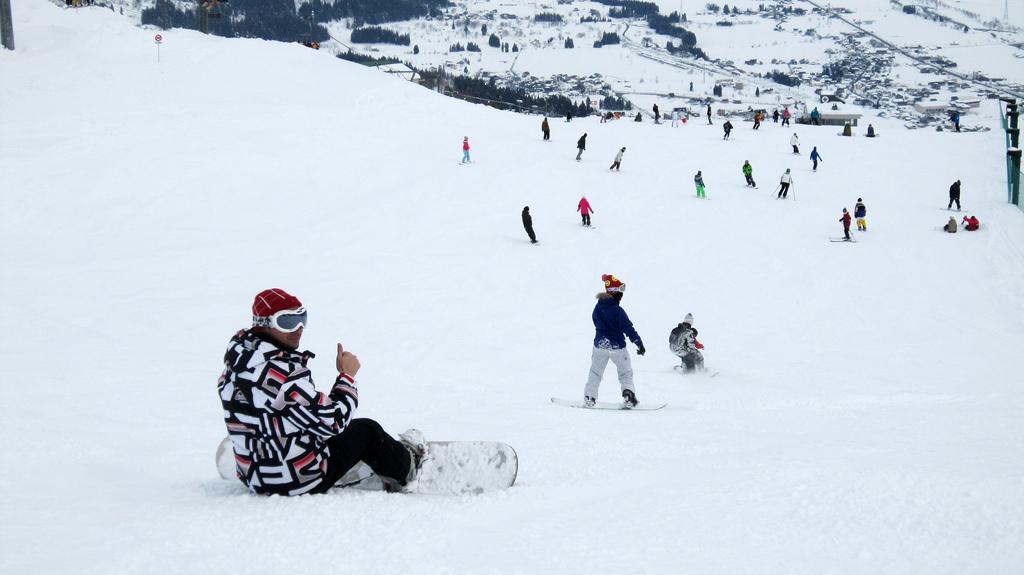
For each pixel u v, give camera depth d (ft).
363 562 8.86
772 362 42.96
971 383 33.99
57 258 68.59
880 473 12.01
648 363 41.81
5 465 14.20
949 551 8.79
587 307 60.90
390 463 11.93
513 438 18.66
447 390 31.58
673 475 13.37
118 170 93.20
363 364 39.50
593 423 22.00
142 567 8.57
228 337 45.73
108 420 21.75
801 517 10.20
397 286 64.34
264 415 11.18
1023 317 62.34
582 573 8.45
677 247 82.43
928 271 75.61
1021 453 14.99
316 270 68.69
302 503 11.06
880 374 37.81
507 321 55.01
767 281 72.33
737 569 8.48
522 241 82.17
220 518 10.36
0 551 8.93
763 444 17.43
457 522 10.44
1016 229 87.76
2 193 83.20
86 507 11.07
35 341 42.01
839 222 92.73
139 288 59.47
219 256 72.02
